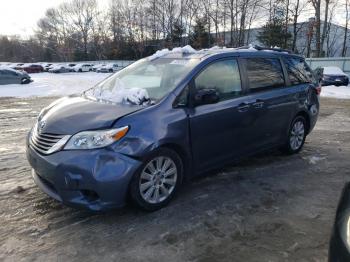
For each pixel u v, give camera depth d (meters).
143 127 3.51
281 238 3.32
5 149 6.17
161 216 3.68
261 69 5.10
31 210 3.78
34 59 88.06
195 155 4.09
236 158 4.72
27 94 17.28
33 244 3.16
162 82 4.13
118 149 3.35
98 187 3.27
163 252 3.06
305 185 4.62
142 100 3.82
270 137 5.26
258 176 4.90
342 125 8.98
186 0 49.56
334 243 2.18
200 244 3.19
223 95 4.41
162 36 55.19
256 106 4.80
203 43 45.66
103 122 3.42
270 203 4.05
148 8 57.25
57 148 3.40
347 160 5.76
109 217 3.65
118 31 64.94
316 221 3.65
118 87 4.31
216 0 48.84
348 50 43.16
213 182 4.63
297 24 39.72
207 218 3.66
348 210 2.34
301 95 5.77
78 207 3.35
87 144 3.31
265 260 2.98
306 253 3.09
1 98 15.17
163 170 3.76
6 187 4.38
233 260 2.97
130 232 3.37
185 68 4.20
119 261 2.94
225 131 4.39
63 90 19.73
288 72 5.65
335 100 15.41
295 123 5.85
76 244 3.17
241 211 3.83
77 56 75.12
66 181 3.31
